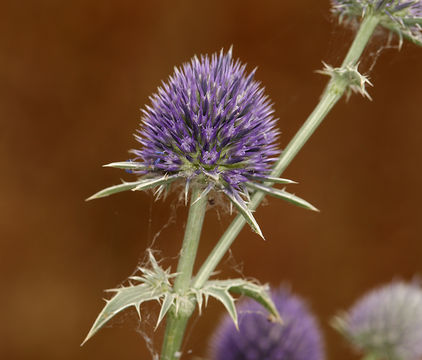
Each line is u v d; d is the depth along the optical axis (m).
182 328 0.28
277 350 0.32
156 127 0.28
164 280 0.28
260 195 0.28
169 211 0.51
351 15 0.30
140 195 0.60
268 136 0.28
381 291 0.36
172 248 0.51
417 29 0.29
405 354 0.35
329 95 0.29
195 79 0.28
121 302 0.27
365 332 0.35
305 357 0.32
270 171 0.28
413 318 0.35
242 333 0.32
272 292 0.33
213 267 0.28
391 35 0.30
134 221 0.60
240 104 0.28
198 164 0.28
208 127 0.28
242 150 0.28
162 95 0.28
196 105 0.28
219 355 0.33
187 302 0.28
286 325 0.33
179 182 0.28
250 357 0.32
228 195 0.27
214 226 0.58
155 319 0.33
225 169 0.28
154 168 0.28
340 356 0.57
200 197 0.27
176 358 0.28
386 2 0.29
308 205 0.27
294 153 0.28
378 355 0.35
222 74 0.28
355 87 0.29
